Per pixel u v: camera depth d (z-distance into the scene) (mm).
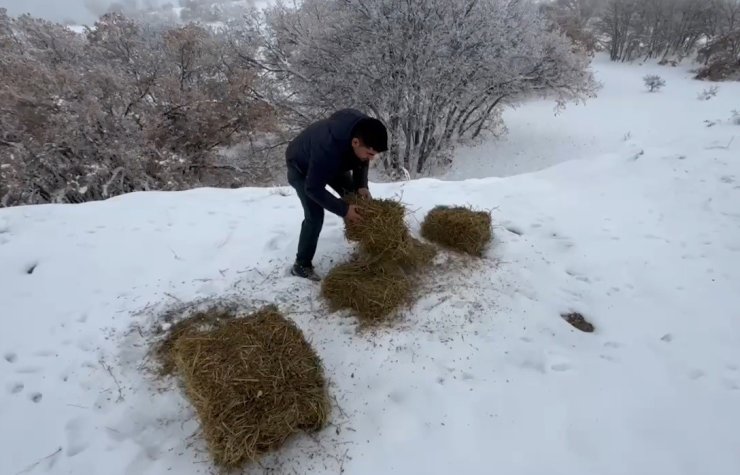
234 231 4223
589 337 3004
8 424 2426
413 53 13250
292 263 3646
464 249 3727
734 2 29594
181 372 2527
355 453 2262
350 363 2742
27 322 3125
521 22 15086
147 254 3877
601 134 17828
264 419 2123
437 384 2617
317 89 14664
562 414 2453
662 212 4488
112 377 2701
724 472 2172
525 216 4457
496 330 3000
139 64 15617
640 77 26812
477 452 2256
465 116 17531
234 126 15133
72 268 3678
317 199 2842
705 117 18250
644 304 3283
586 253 3850
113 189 11516
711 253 3814
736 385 2625
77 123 11391
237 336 2393
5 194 10633
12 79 12406
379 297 3033
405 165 16078
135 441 2350
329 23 14367
